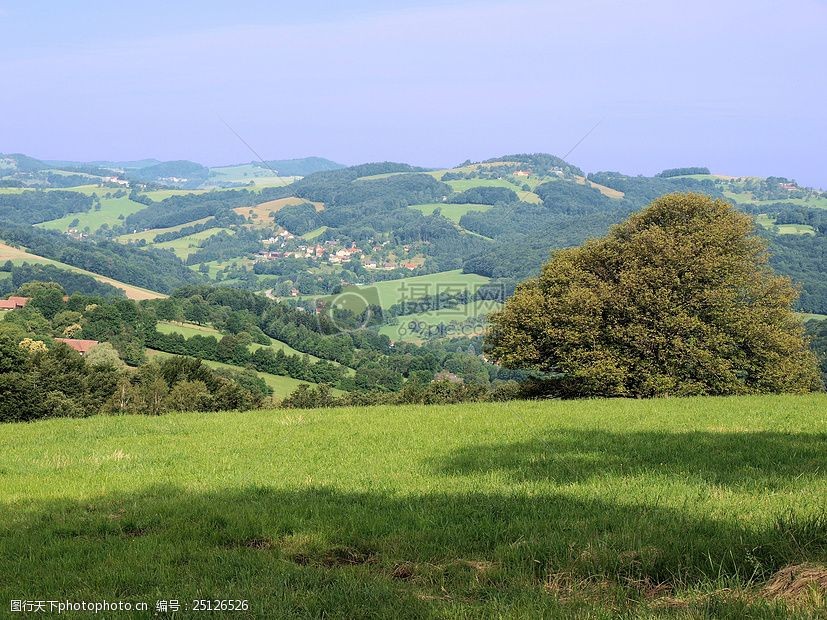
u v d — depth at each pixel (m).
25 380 51.31
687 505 9.80
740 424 19.78
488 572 7.37
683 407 24.75
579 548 7.80
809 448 14.86
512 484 11.88
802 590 6.34
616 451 15.23
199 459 15.84
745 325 35.50
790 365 35.97
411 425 21.00
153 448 17.64
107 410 59.38
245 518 9.71
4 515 10.52
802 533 7.77
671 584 6.95
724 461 13.51
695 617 5.90
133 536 9.29
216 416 25.22
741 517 8.86
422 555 8.01
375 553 8.27
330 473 13.68
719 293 35.25
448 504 10.38
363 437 18.80
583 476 12.39
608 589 6.81
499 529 8.83
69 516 10.32
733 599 6.19
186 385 65.44
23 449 17.81
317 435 19.36
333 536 8.77
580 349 35.91
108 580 7.45
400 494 11.38
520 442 17.00
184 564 8.03
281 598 6.77
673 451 14.91
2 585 7.40
